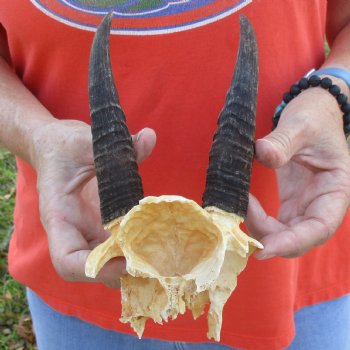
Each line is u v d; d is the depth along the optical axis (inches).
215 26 29.2
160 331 35.9
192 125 31.0
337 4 34.7
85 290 35.8
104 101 21.6
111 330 37.1
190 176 32.1
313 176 28.2
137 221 21.0
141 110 31.1
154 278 22.2
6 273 66.1
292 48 31.4
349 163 27.6
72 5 29.5
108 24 22.0
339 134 28.0
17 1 30.8
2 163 79.7
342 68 30.9
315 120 27.1
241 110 21.5
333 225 26.5
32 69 33.6
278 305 34.7
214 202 21.5
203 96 30.4
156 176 32.4
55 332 38.2
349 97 30.6
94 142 21.8
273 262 33.6
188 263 21.9
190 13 29.0
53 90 33.0
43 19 30.3
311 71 31.4
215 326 21.9
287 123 26.7
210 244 21.7
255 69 21.7
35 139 29.3
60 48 31.0
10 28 32.1
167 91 30.5
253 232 26.5
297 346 37.9
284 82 31.4
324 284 37.2
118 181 21.4
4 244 68.6
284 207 28.6
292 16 30.4
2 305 62.8
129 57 30.1
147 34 29.4
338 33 35.8
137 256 21.4
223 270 22.1
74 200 27.5
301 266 36.3
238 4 29.0
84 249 26.2
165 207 20.8
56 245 26.2
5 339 60.7
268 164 24.7
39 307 38.6
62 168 27.8
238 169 21.5
